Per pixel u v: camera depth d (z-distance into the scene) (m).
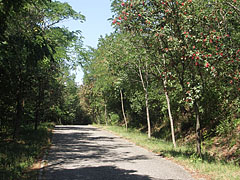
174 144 13.55
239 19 8.98
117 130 25.39
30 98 15.61
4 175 6.34
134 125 33.66
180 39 8.99
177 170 7.64
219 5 8.53
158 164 8.62
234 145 12.49
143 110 28.58
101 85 28.34
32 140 13.76
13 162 7.80
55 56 15.90
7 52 7.04
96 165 8.39
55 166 8.16
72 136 19.23
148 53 10.20
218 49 8.16
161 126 26.05
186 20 8.76
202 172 7.20
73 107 54.38
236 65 8.23
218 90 11.22
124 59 16.42
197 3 9.16
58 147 12.80
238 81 8.36
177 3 8.80
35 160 9.03
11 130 14.94
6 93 12.23
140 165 8.43
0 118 12.96
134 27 9.43
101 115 48.69
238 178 6.27
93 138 18.02
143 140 16.27
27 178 6.48
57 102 22.67
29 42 7.12
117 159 9.61
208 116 15.89
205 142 15.02
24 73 12.48
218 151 13.05
